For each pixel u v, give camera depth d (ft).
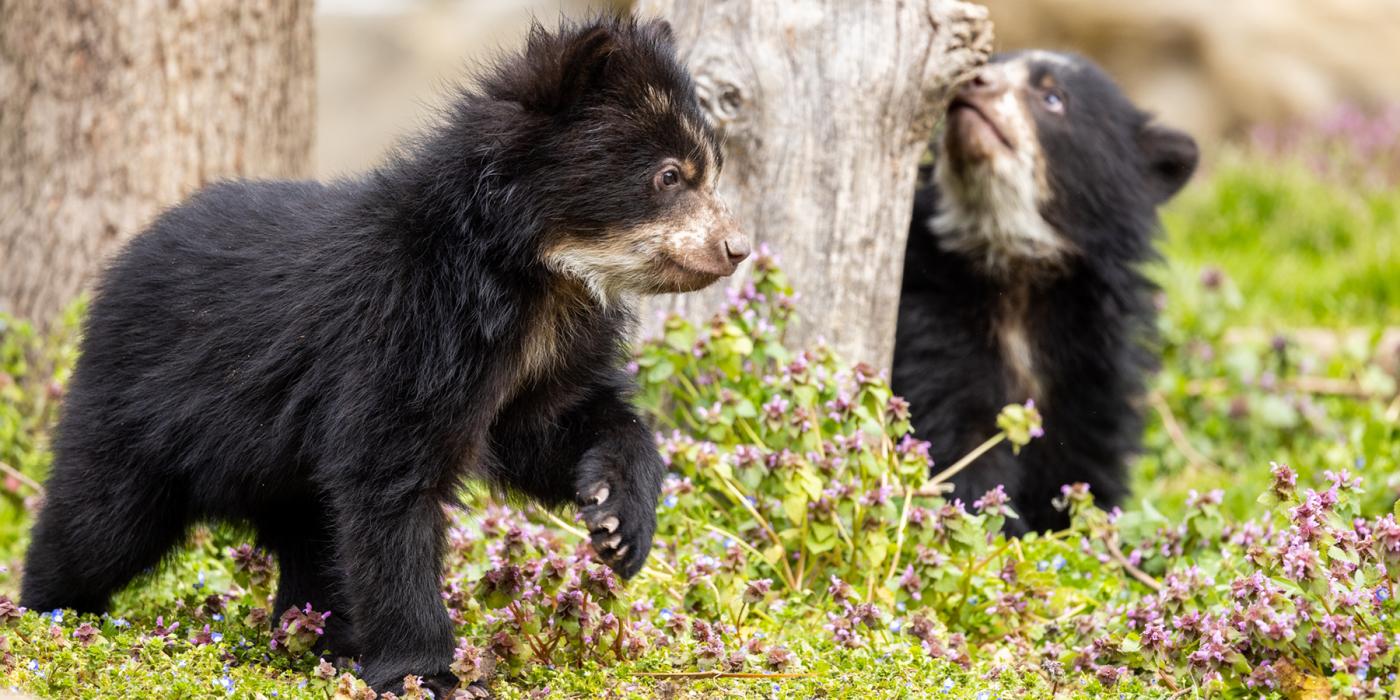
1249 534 34.32
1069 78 46.03
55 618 29.30
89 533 30.40
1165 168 49.19
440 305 27.71
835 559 33.24
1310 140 93.09
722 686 27.73
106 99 47.55
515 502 31.24
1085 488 36.45
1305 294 68.95
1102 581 34.55
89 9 47.24
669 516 33.91
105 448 30.37
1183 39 113.80
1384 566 26.66
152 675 25.89
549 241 28.58
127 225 47.75
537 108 28.40
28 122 48.08
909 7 38.63
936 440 43.91
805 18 38.42
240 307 29.19
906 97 38.65
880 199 38.81
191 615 31.48
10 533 42.29
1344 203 81.35
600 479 28.53
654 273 28.94
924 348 44.50
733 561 31.07
